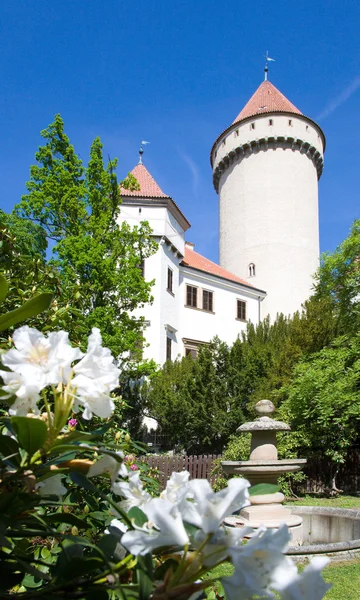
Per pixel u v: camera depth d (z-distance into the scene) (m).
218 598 2.09
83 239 15.89
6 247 4.11
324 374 13.65
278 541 0.82
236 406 19.58
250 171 38.03
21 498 1.16
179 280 29.81
